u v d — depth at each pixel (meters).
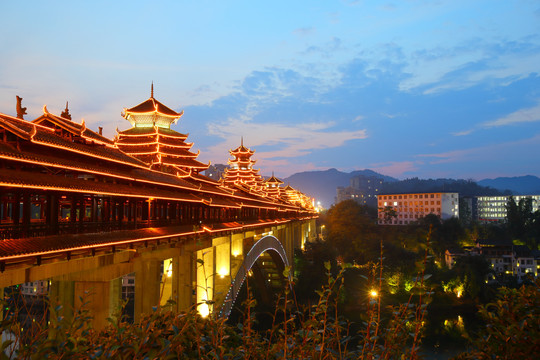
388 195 173.38
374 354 6.99
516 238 137.88
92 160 26.88
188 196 40.91
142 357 6.46
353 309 79.50
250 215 73.56
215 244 49.16
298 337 8.22
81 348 6.35
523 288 7.60
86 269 22.89
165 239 32.94
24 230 18.81
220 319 8.30
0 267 16.48
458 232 132.12
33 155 20.58
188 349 7.50
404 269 100.12
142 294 32.12
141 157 49.59
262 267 95.81
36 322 6.65
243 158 116.25
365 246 122.06
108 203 26.64
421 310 6.80
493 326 7.15
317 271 100.50
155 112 52.16
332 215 144.88
